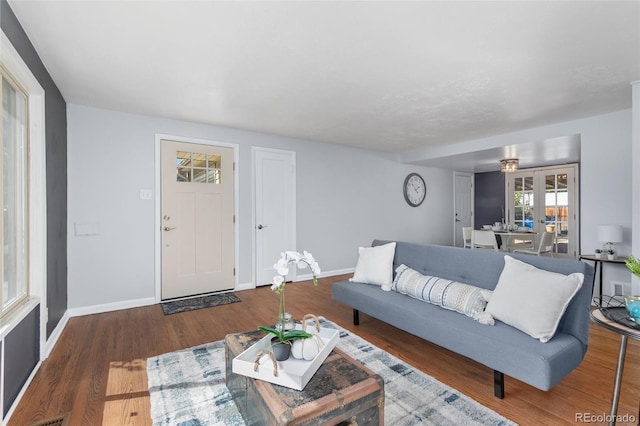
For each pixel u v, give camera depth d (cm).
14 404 171
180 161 378
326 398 117
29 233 217
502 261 226
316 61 231
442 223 701
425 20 182
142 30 191
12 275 194
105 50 214
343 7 170
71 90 282
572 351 165
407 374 203
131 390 186
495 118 373
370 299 261
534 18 180
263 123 392
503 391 177
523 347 163
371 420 126
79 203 318
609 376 199
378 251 305
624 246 338
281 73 251
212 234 400
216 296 389
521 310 180
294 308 344
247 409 141
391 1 165
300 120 380
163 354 231
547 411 165
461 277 249
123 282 341
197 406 171
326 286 445
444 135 458
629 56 224
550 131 400
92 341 254
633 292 275
